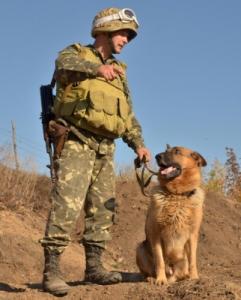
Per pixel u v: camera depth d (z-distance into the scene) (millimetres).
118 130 5691
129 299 5516
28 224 10266
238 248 11289
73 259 9109
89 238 5883
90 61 5266
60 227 5414
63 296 5539
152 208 6230
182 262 6332
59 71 5371
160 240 6203
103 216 5879
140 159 6059
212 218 12211
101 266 5938
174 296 5391
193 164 6410
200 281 5586
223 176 15469
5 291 5988
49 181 12219
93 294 5578
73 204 5449
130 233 11141
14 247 8805
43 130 5758
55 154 5582
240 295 5238
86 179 5590
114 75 5188
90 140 5613
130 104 6031
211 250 10938
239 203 13672
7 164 11625
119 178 13758
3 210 10414
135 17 5738
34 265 8609
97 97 5457
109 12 5664
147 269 6508
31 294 5543
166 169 6246
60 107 5547
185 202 6168
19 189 11180
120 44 5715
